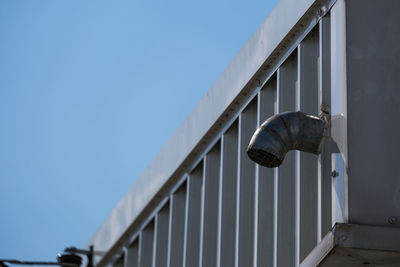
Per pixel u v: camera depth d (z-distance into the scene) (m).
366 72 12.70
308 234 13.68
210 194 17.42
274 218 14.80
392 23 12.95
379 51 12.80
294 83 14.86
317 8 14.09
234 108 16.75
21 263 17.33
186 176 18.70
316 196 13.69
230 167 16.78
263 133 12.84
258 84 15.88
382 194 12.13
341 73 12.77
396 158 12.30
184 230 18.75
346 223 11.76
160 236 19.91
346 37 12.84
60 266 17.94
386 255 11.80
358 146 12.34
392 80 12.67
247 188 15.88
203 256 17.06
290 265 14.17
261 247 15.00
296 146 13.02
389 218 12.02
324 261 12.05
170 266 18.84
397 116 12.49
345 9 13.00
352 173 12.21
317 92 14.05
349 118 12.48
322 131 12.94
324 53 13.66
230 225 16.45
